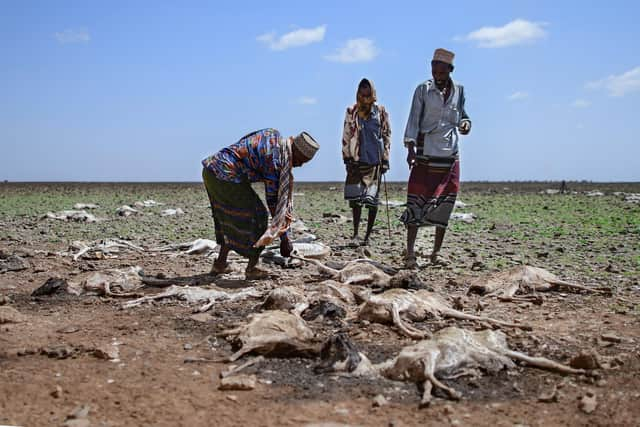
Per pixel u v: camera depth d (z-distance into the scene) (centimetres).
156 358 495
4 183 7169
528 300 683
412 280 695
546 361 464
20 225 1574
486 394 423
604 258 1005
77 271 880
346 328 575
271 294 629
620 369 466
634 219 1736
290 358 495
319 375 455
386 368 458
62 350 500
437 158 881
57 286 725
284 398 414
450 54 864
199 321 599
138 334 562
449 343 462
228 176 731
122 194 3772
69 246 1081
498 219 1766
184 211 2144
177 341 540
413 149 882
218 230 796
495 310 647
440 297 638
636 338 544
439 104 873
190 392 424
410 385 437
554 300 688
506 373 459
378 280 732
